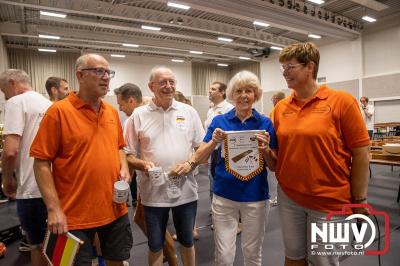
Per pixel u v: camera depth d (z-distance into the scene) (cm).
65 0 616
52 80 245
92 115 134
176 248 251
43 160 124
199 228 303
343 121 123
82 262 126
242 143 146
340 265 217
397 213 325
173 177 157
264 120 151
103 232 142
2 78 176
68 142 126
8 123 165
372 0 657
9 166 163
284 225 143
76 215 126
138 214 183
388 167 620
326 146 123
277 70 1168
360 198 127
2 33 770
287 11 679
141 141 166
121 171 148
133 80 1166
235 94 151
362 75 917
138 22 797
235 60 1290
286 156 134
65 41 922
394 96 842
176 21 752
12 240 281
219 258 151
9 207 409
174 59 1227
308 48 127
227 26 843
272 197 410
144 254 248
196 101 1234
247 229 151
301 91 132
